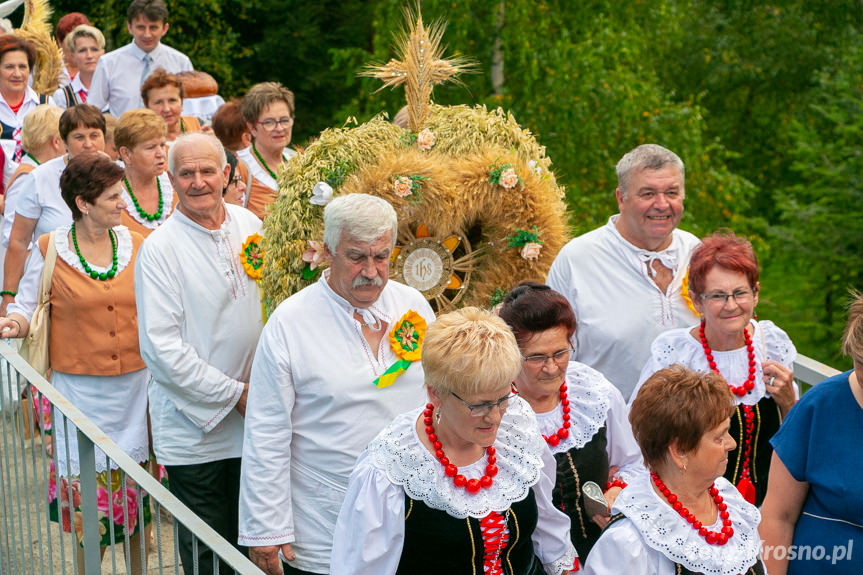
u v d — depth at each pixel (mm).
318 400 6723
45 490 7543
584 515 6348
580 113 25484
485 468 5340
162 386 7766
